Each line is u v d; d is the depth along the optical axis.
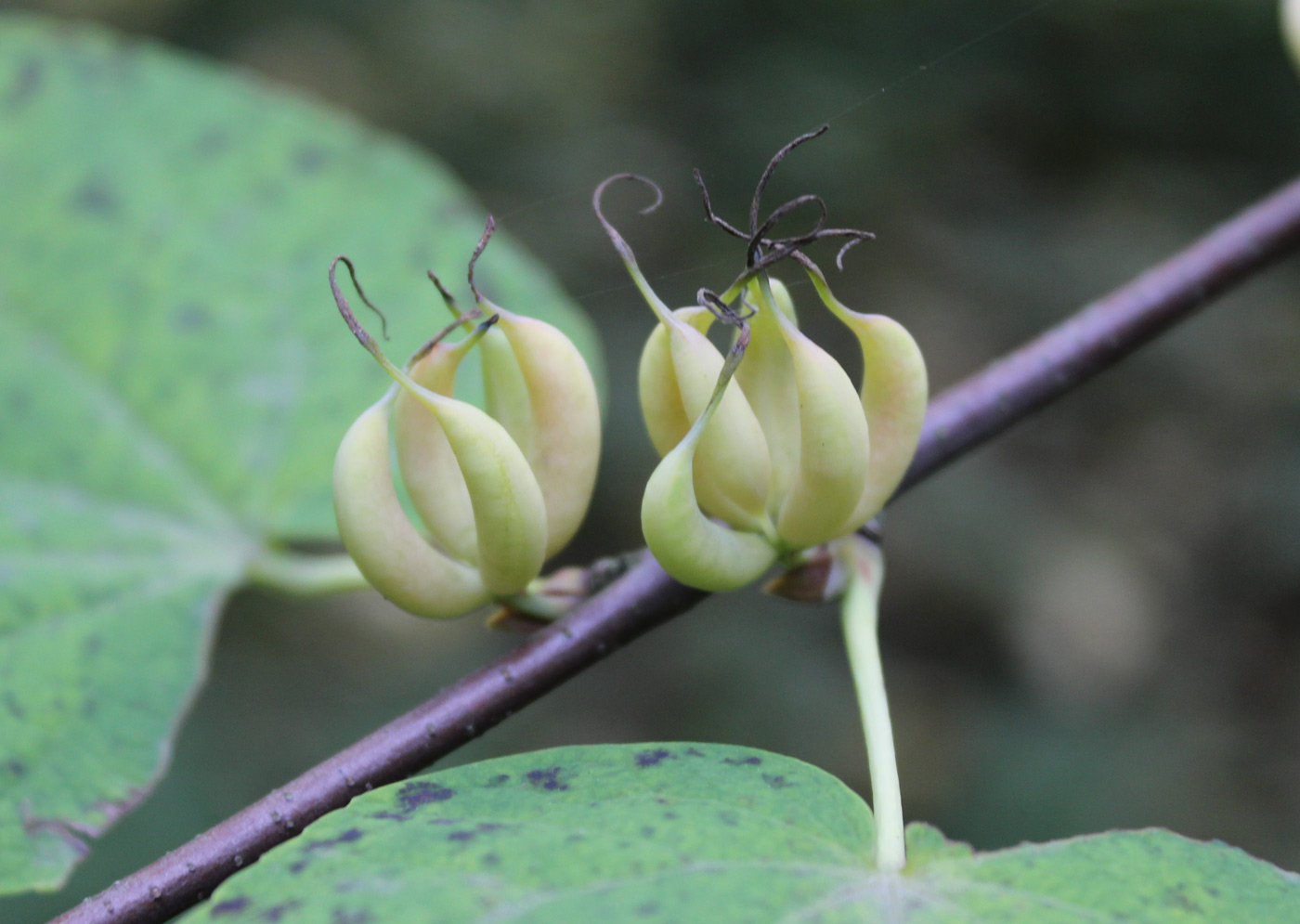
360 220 0.30
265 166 0.30
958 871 0.22
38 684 0.26
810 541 0.24
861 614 0.24
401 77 1.06
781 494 0.24
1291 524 0.89
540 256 0.96
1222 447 0.94
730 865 0.22
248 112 0.31
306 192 0.30
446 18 1.09
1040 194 1.08
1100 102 1.10
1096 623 0.83
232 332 0.29
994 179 1.07
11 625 0.27
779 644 0.81
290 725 0.74
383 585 0.23
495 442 0.23
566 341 0.23
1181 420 0.96
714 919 0.22
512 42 1.08
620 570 0.25
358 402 0.29
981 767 0.76
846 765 0.77
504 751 0.76
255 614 0.79
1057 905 0.22
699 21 1.11
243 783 0.69
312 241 0.30
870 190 1.04
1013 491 0.90
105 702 0.26
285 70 1.02
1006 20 1.11
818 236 0.23
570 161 1.02
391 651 0.79
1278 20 1.08
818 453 0.23
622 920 0.22
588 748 0.23
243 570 0.28
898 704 0.80
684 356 0.23
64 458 0.29
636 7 1.12
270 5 1.07
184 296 0.30
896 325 0.23
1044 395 0.26
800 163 1.03
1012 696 0.81
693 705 0.79
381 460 0.23
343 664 0.78
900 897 0.22
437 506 0.24
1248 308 1.01
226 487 0.29
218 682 0.75
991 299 1.00
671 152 1.04
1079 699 0.81
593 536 0.86
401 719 0.24
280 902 0.22
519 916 0.22
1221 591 0.88
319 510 0.29
